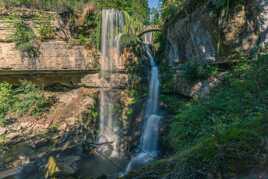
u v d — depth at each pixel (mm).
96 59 14008
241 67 7887
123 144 12172
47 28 12898
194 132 6879
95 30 14234
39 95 12492
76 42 13586
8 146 10523
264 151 3363
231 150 3414
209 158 3469
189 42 11195
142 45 15758
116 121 13141
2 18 12078
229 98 7086
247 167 3271
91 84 13789
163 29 14500
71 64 13312
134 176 4094
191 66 10109
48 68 12805
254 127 3865
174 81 11508
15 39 12172
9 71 12203
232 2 8891
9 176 8836
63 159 10180
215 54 9500
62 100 13039
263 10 8039
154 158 9656
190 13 10922
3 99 11797
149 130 11227
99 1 15172
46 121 11836
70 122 11992
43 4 12953
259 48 7930
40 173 9102
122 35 14961
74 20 13812
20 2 12445
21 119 11641
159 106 11727
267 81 6727
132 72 14461
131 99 13438
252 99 6320
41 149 10812
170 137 8734
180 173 3615
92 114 12930
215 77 8992
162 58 14328
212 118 6617
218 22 9312
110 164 10398
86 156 10992
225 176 3283
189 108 8141
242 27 8664
